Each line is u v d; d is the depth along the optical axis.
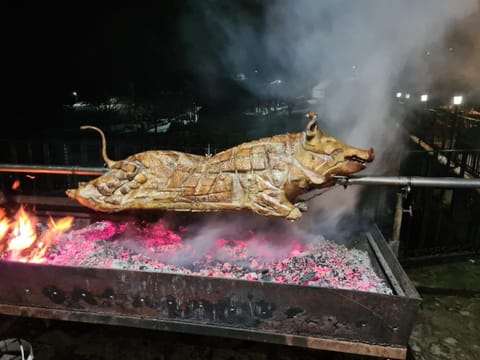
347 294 2.17
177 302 2.39
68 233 3.61
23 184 6.50
